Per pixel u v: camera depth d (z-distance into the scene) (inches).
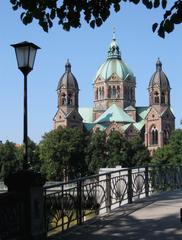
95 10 367.6
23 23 378.0
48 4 368.8
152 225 527.2
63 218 512.1
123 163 4926.2
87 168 4913.9
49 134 5007.4
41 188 464.4
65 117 6510.8
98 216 593.9
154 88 6535.4
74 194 545.3
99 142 4923.7
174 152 4571.9
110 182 639.1
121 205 677.9
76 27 372.2
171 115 6510.8
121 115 6446.9
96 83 6924.2
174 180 916.0
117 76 6781.5
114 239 466.3
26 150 481.4
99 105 6845.5
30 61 488.4
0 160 4977.9
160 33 352.5
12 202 421.1
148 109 6702.8
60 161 4879.4
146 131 6471.5
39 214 456.4
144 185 774.5
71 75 6717.5
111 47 6993.1
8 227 413.1
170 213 598.9
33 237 443.5
